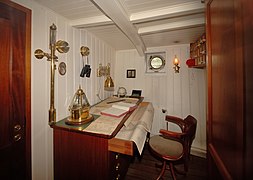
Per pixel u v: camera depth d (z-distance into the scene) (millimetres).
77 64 1637
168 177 1731
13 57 960
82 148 1163
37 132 1164
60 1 1115
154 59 2701
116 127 1188
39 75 1169
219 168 611
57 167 1249
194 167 1935
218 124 643
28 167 1092
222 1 579
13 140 978
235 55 474
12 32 950
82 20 1452
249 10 385
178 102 2521
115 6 1013
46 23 1214
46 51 1217
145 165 1964
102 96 2301
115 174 1271
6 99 930
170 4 1161
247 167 401
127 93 2869
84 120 1276
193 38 2088
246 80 408
